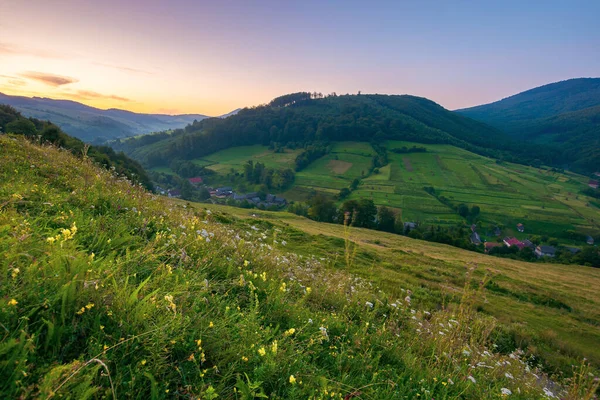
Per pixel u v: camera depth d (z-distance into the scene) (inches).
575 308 818.2
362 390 130.6
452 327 245.0
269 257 272.5
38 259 112.7
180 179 6382.9
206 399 89.2
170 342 101.1
